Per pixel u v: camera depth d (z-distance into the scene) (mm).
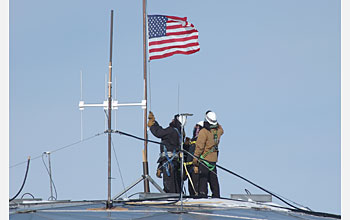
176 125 55094
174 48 68188
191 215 36188
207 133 51156
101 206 41000
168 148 54406
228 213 38281
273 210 42500
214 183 52188
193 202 45188
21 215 35406
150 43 67438
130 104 43281
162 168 55156
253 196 50469
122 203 43719
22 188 45656
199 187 51500
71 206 41562
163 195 49688
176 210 38312
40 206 42625
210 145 51312
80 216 34781
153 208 39844
